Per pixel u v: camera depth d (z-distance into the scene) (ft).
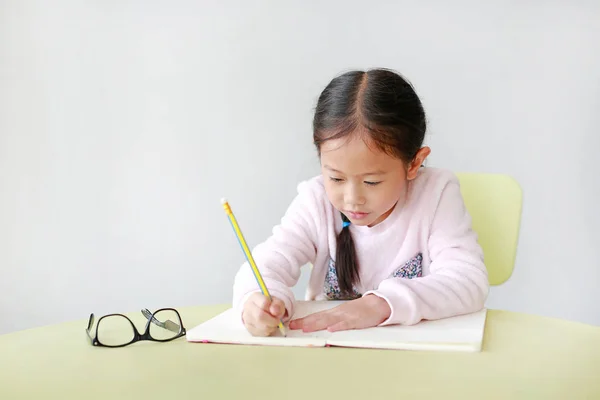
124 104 6.68
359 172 3.36
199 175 6.68
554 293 6.35
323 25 6.47
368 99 3.35
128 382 2.27
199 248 6.74
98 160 6.72
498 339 2.83
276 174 6.60
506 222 4.60
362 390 2.14
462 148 6.37
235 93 6.59
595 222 6.22
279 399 2.06
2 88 6.70
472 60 6.29
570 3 6.13
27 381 2.31
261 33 6.53
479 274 3.51
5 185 6.75
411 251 4.04
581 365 2.42
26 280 6.81
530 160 6.28
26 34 6.66
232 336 2.85
